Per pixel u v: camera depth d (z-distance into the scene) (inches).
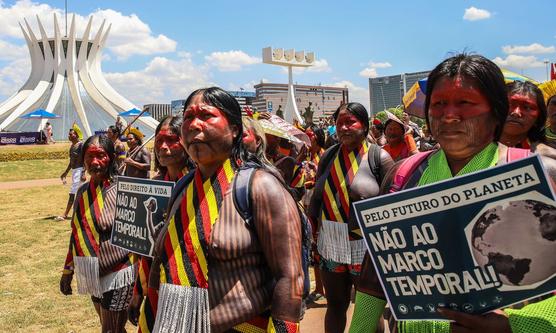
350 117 156.9
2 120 1994.3
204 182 84.0
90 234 144.0
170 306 79.8
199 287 79.0
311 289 250.2
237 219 79.9
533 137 116.3
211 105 83.6
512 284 60.9
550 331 60.6
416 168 77.7
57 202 583.2
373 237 70.1
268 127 214.4
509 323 62.1
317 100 4980.3
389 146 267.1
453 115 67.6
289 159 215.3
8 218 468.8
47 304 232.4
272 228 79.3
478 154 69.5
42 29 2217.0
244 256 79.8
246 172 83.2
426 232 65.6
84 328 206.1
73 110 2017.7
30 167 1034.1
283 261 78.8
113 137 338.6
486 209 61.7
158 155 146.7
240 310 78.3
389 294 69.8
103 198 144.4
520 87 114.7
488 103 67.9
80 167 448.5
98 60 2332.7
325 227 157.4
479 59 68.9
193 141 82.2
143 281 118.3
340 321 159.3
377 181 154.1
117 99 2202.3
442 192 64.1
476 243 62.4
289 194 84.2
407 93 195.8
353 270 151.6
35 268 293.9
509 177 60.3
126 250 130.8
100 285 142.8
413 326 71.6
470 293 63.5
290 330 76.3
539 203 59.0
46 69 2224.4
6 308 227.9
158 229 116.3
